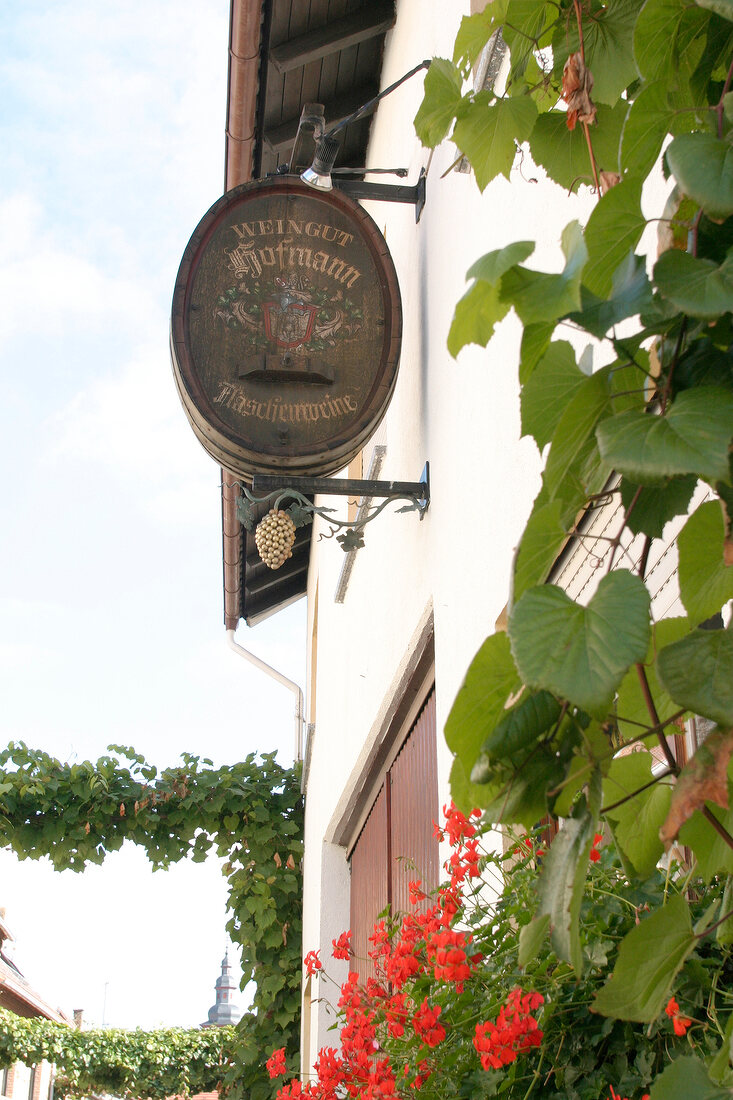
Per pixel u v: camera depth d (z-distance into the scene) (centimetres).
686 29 102
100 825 848
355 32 593
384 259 413
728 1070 84
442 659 383
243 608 1085
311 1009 797
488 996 196
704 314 80
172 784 872
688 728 166
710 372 87
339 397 395
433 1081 206
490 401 319
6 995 1909
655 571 182
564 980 176
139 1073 1501
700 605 97
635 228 96
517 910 200
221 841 891
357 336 404
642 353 94
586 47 145
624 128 101
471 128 157
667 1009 139
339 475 776
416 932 237
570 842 86
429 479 422
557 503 94
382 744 560
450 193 403
